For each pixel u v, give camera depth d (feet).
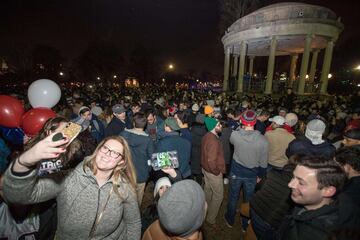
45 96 10.38
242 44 70.79
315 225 5.20
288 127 15.78
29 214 6.30
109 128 15.84
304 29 59.16
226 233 13.21
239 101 48.85
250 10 93.76
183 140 12.48
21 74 125.39
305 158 5.75
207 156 12.49
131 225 6.39
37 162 4.24
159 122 18.72
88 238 5.70
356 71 113.19
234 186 13.00
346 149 7.88
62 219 5.58
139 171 12.00
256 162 12.28
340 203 5.49
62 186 5.59
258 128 19.07
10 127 8.97
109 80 190.90
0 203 5.94
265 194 8.25
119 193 5.94
